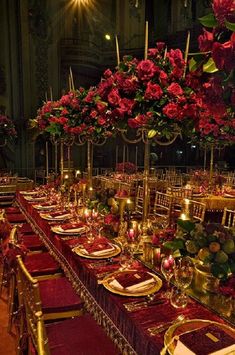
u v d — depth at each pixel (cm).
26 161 1220
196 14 1533
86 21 1478
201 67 133
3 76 1188
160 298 164
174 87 196
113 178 786
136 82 213
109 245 238
